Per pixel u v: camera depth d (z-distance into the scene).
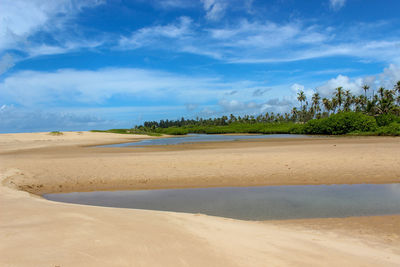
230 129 124.88
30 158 18.92
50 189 10.98
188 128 159.12
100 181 11.95
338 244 4.37
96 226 3.69
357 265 3.10
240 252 3.09
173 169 13.56
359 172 12.20
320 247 3.88
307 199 8.89
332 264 3.02
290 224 6.20
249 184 11.18
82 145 38.28
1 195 7.43
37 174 12.88
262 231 4.85
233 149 23.31
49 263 2.26
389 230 5.65
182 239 3.38
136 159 16.34
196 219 5.33
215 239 3.61
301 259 3.06
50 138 53.31
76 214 4.61
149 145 36.53
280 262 2.86
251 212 7.61
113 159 16.62
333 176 11.84
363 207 7.89
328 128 71.62
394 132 51.75
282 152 18.39
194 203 8.72
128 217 4.69
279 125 112.31
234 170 13.12
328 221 6.46
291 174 12.30
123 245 2.88
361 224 6.15
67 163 15.41
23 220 3.99
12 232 3.23
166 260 2.56
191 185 11.27
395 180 11.05
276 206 8.16
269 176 12.12
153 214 5.41
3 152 27.23
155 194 10.09
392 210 7.56
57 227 3.52
